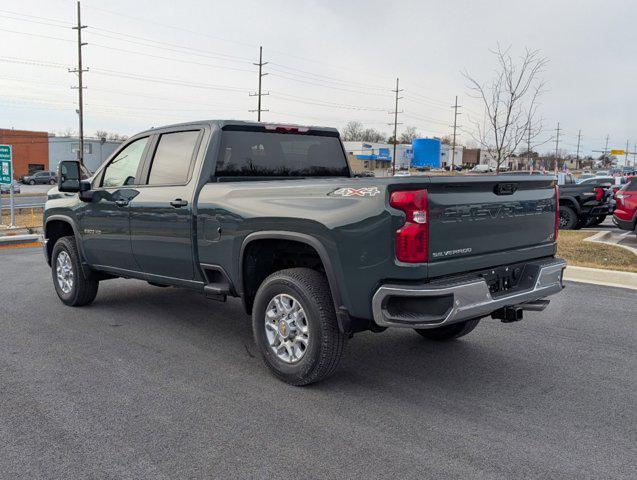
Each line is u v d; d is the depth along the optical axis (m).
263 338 4.42
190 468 3.07
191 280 5.20
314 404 3.92
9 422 3.62
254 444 3.34
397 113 70.00
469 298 3.72
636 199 12.54
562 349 5.20
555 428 3.57
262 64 54.34
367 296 3.77
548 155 80.12
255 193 4.45
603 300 7.09
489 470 3.05
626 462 3.15
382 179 3.71
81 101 47.16
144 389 4.18
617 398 4.07
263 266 4.72
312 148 5.82
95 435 3.44
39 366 4.66
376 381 4.38
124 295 7.37
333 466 3.09
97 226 6.07
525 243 4.41
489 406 3.91
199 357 4.91
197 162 5.03
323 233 3.93
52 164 70.50
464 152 102.69
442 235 3.71
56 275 6.86
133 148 5.85
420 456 3.20
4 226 16.44
